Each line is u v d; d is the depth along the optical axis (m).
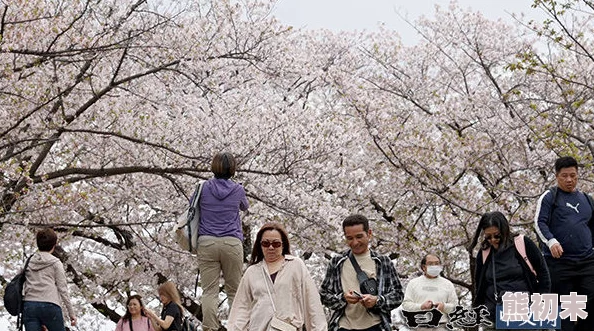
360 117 16.12
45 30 12.29
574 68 15.95
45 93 12.79
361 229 6.61
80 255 16.08
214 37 14.41
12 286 8.52
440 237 15.41
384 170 17.09
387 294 6.50
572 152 12.66
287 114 14.06
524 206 15.21
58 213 12.91
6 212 11.39
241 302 6.41
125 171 12.91
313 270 17.91
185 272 15.77
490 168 16.36
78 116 13.25
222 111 13.59
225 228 8.29
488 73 16.78
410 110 18.55
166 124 13.46
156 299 16.95
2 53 11.75
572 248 7.53
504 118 15.69
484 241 7.04
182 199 14.49
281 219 14.94
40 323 8.52
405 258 16.36
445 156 15.72
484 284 7.01
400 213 16.92
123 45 13.05
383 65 19.30
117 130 13.59
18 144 13.69
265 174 13.52
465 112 16.44
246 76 15.50
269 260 6.40
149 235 15.05
